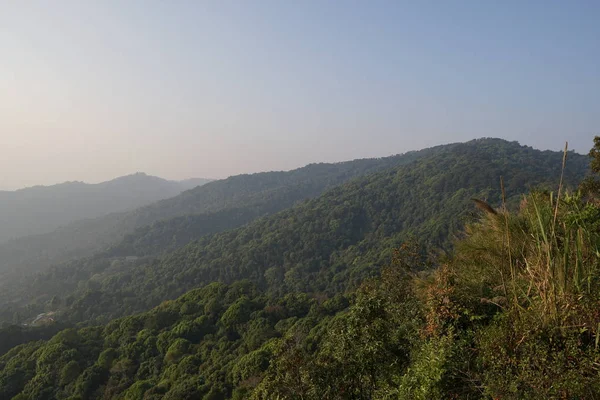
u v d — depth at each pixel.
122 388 25.17
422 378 3.32
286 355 5.18
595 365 2.54
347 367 4.83
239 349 26.66
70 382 26.05
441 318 3.94
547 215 3.62
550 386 2.57
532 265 3.47
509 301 3.53
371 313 5.07
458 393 3.14
